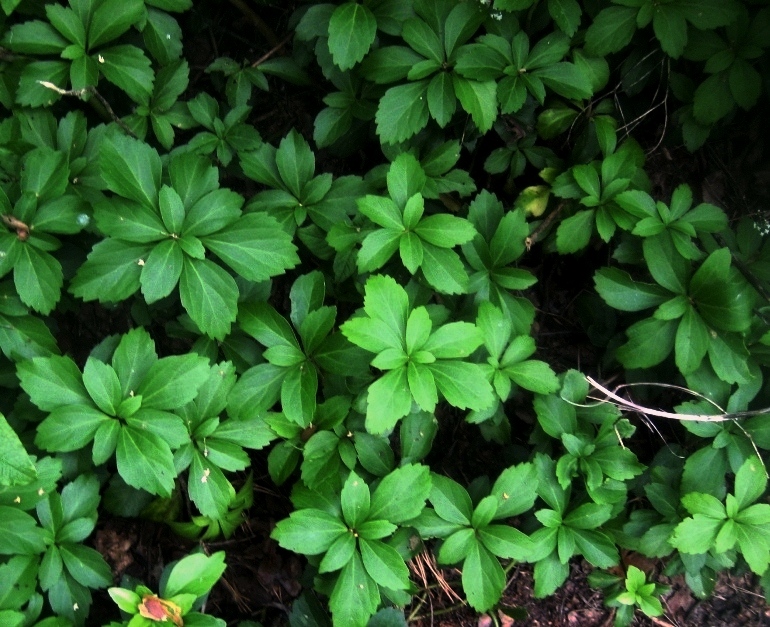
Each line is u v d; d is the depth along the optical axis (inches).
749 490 25.6
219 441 25.2
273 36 31.0
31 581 23.7
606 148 28.6
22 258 24.5
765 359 26.9
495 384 25.8
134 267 24.3
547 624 29.8
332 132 28.7
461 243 25.1
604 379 30.2
